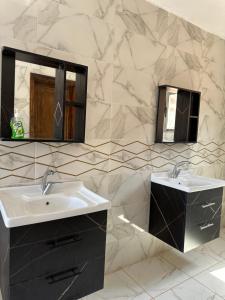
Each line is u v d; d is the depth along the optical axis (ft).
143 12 6.47
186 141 7.70
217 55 8.61
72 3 5.30
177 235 6.39
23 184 5.04
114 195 6.48
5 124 4.66
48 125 5.24
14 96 4.76
